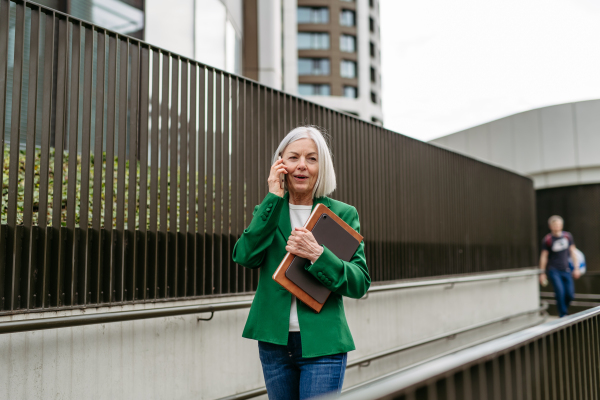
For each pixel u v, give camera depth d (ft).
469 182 22.09
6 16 7.52
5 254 7.38
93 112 12.07
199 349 9.97
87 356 8.04
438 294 18.62
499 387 4.59
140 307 9.05
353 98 144.97
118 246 8.84
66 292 8.06
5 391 6.94
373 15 152.35
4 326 6.48
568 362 6.63
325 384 5.38
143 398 8.84
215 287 10.60
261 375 11.33
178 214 10.23
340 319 5.66
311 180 6.02
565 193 42.32
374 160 16.05
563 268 24.99
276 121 12.47
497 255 23.88
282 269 5.39
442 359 3.95
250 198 11.53
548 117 42.68
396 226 16.74
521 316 25.45
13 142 7.50
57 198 7.98
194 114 10.34
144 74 9.50
